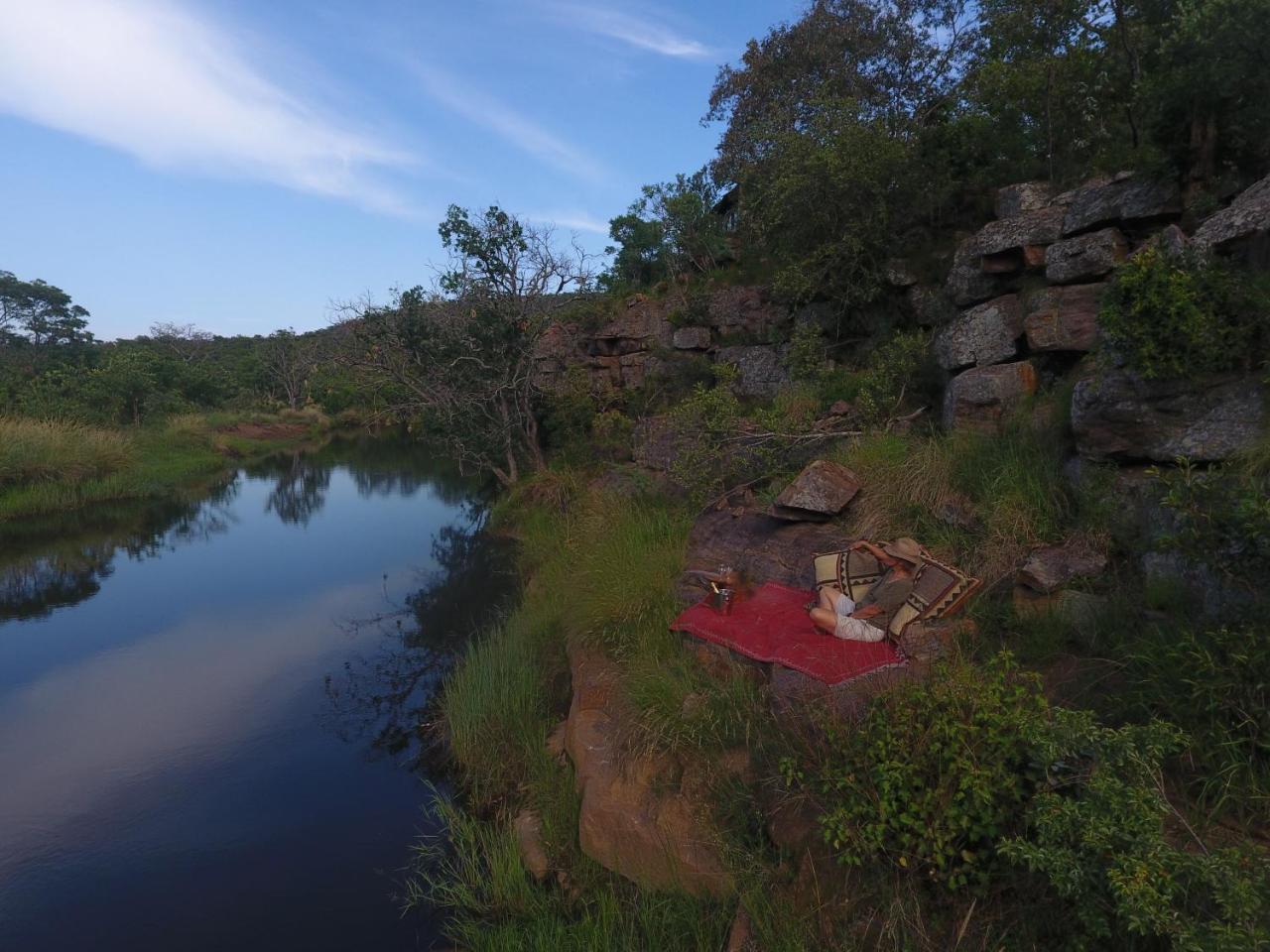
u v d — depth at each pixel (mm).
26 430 18562
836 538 6117
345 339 22188
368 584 11188
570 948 3830
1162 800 2709
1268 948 2195
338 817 5535
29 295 57062
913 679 3795
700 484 8156
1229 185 5809
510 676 6578
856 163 9359
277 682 7852
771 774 3854
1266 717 3043
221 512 17188
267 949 4309
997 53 10023
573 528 10352
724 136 19500
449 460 24625
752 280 13336
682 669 4969
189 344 53438
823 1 18188
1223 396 4395
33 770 6250
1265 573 3389
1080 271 6465
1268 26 5145
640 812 4215
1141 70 7758
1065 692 3877
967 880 3039
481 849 4984
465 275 14648
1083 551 4832
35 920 4586
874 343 9609
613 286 19312
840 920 3172
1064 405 5910
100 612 10164
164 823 5500
